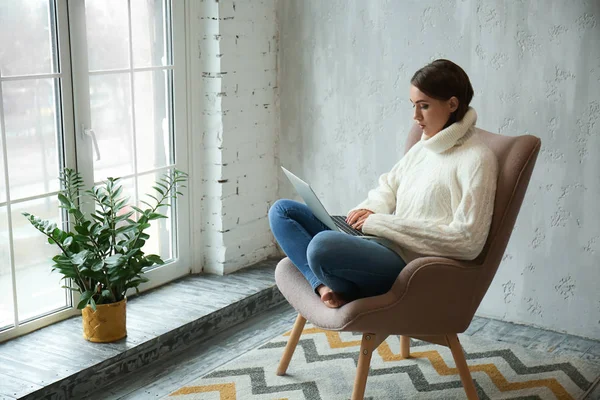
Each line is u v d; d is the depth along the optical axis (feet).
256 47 11.26
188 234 11.20
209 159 11.09
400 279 6.81
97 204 9.60
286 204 7.96
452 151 7.38
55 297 9.32
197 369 8.79
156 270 10.68
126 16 9.72
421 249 7.03
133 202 10.20
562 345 9.36
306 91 11.46
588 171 9.25
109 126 9.70
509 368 8.61
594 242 9.36
